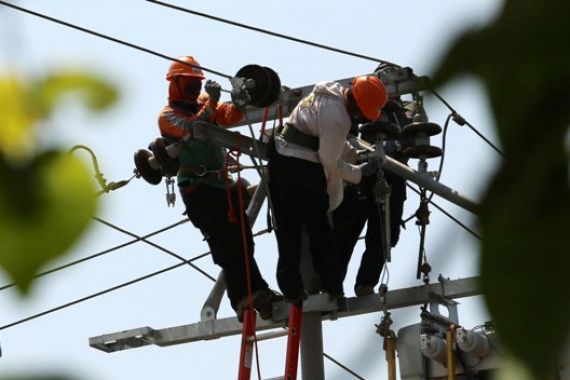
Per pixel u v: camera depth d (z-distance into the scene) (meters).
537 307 2.19
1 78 2.33
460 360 21.08
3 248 2.30
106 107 2.38
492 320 2.21
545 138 2.23
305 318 21.78
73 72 2.37
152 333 23.67
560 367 2.26
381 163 21.00
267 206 20.80
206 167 22.14
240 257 22.16
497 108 2.25
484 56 2.24
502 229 2.23
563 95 2.23
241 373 21.58
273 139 20.61
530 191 2.22
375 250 22.02
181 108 21.38
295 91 21.78
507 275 2.21
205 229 22.28
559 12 2.21
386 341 20.41
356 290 21.80
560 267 2.19
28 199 2.31
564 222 2.21
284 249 20.56
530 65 2.23
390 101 21.50
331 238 21.06
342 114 19.97
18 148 2.33
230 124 21.84
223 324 23.39
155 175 22.39
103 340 23.84
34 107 2.34
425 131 21.58
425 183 21.52
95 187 2.46
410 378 21.84
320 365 21.59
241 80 20.70
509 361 2.20
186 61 21.38
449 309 21.11
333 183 20.50
